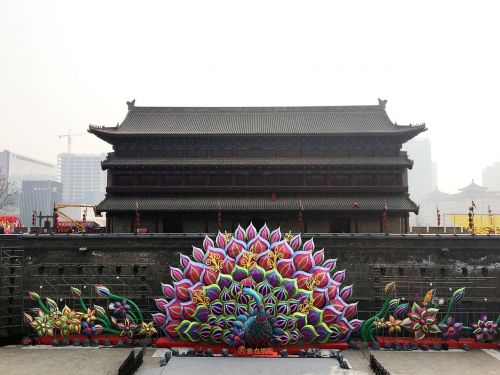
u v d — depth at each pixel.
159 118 58.84
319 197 52.03
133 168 52.38
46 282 42.84
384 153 53.34
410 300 42.00
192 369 34.34
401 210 49.44
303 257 39.06
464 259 42.94
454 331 40.66
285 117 58.97
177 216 51.38
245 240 39.09
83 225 59.38
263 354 37.81
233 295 38.31
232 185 52.31
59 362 36.31
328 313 39.00
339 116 58.72
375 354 38.81
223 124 57.22
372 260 43.06
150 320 42.16
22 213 182.75
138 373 33.41
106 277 43.00
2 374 33.44
